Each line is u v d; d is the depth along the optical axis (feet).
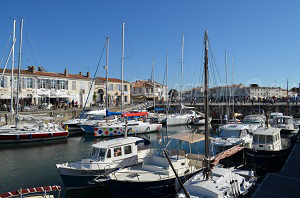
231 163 53.98
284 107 133.08
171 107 173.37
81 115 109.19
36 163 59.21
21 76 127.03
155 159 41.68
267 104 138.31
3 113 98.99
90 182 40.47
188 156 45.47
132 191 35.83
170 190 37.63
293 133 75.77
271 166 49.11
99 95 175.11
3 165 57.36
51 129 87.45
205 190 30.48
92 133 98.78
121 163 43.98
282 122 79.71
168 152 42.14
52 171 53.01
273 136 52.31
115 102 180.24
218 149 57.77
